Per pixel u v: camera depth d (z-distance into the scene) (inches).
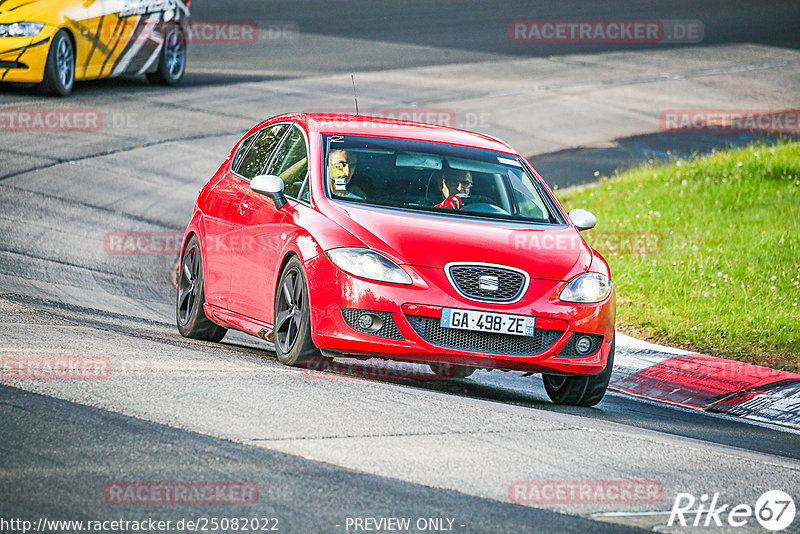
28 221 1807.3
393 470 727.7
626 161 2797.7
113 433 753.0
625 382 1306.6
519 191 1181.7
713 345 1461.6
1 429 740.0
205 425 789.2
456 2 5403.5
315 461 730.2
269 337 1091.3
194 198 2158.0
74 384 869.2
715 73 4109.3
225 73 3430.1
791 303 1601.9
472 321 1001.5
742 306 1593.3
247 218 1168.2
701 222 2073.1
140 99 2915.8
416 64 3821.4
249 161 1283.2
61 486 647.1
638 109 3457.2
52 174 2145.7
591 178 2608.3
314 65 3661.4
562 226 1156.5
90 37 2783.0
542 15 5157.5
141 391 867.4
